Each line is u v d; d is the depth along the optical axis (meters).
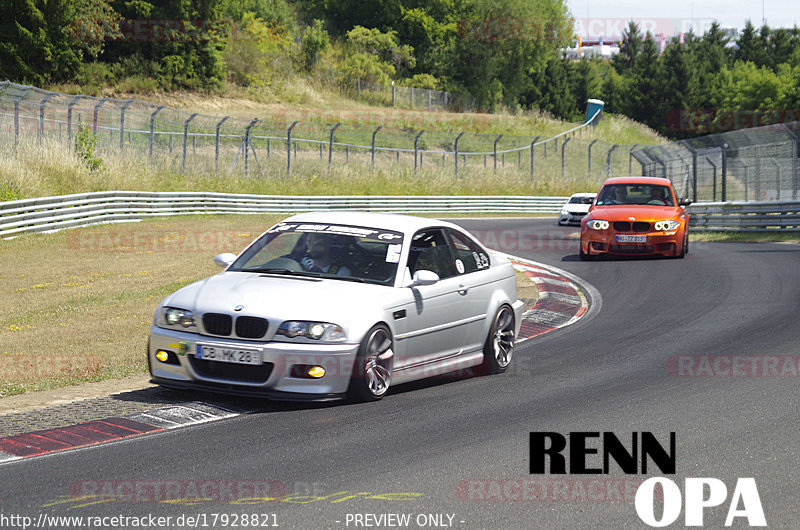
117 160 40.38
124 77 72.75
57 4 66.19
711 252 26.33
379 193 50.81
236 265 10.21
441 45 111.00
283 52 93.50
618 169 81.31
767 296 16.94
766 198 37.03
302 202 44.38
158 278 20.06
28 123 44.16
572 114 124.06
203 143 57.25
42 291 18.61
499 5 111.94
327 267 9.78
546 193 58.62
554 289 18.80
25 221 29.45
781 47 154.00
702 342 12.63
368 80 96.19
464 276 10.49
